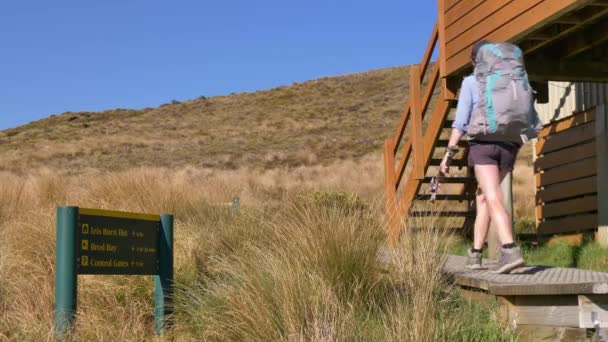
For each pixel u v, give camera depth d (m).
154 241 6.21
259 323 5.18
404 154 11.25
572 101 11.44
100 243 5.56
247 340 5.16
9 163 49.28
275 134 60.78
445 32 9.52
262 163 47.28
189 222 9.28
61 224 5.29
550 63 9.14
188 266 7.17
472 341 5.07
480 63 5.98
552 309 5.14
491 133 5.93
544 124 12.30
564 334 5.07
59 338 5.20
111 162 48.38
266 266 5.90
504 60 5.91
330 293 5.16
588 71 9.26
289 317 4.96
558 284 4.98
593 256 9.46
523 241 11.98
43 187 13.84
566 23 7.79
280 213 8.35
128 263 5.85
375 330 4.99
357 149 50.81
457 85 9.59
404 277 5.80
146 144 56.56
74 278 5.30
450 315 5.29
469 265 6.56
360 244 6.01
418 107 10.54
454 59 9.26
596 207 10.84
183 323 6.08
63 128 67.81
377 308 5.46
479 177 6.14
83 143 56.78
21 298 6.24
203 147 54.91
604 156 10.52
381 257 6.26
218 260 7.33
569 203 11.54
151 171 15.80
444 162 6.20
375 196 8.45
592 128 10.85
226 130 63.69
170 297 6.26
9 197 12.00
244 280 5.94
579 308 4.98
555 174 11.96
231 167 45.81
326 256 5.85
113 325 5.81
